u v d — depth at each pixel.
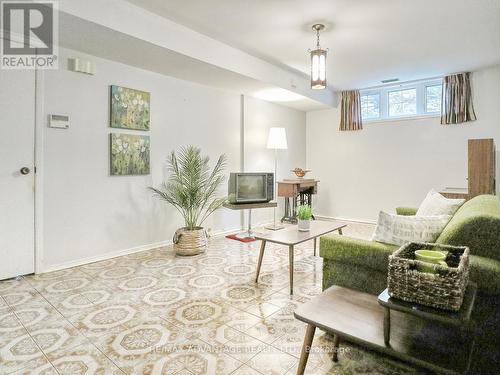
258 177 4.26
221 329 1.91
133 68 3.51
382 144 5.39
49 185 2.92
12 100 2.69
